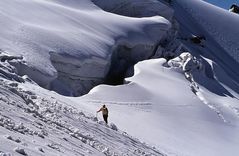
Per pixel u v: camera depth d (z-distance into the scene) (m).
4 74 23.12
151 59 54.75
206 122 41.62
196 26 94.56
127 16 69.12
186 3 104.12
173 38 68.38
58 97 25.30
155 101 40.91
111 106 35.84
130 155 15.52
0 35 36.19
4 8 43.06
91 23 53.38
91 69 44.03
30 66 32.91
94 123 19.27
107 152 12.73
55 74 34.88
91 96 36.56
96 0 66.50
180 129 37.22
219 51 87.56
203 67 56.69
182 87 47.88
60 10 52.16
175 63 54.34
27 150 7.00
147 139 30.45
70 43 42.94
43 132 10.28
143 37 57.91
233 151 36.50
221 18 103.56
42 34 40.81
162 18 66.38
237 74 81.38
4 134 7.68
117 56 54.88
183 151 31.03
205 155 32.78
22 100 14.82
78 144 11.56
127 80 45.22
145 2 69.81
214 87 55.38
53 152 8.16
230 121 45.09
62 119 15.73
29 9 46.78
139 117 35.91
